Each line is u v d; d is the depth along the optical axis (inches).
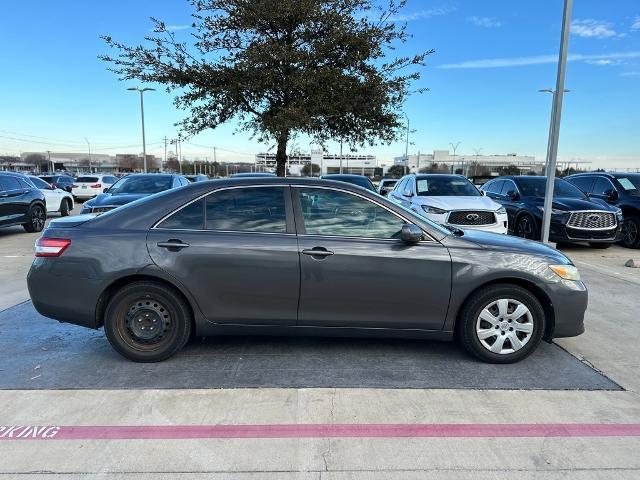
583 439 116.3
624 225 440.8
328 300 153.7
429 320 156.3
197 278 152.1
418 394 137.6
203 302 153.9
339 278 152.2
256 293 153.4
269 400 133.1
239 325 156.3
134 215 157.6
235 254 151.6
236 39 402.9
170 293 153.6
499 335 156.6
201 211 157.3
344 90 386.0
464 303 156.9
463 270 152.9
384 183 920.3
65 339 178.1
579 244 464.4
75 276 153.1
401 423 122.3
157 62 395.5
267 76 372.5
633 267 336.5
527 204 443.8
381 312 155.3
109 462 105.5
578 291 157.4
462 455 109.4
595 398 136.5
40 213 526.3
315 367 155.1
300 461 106.7
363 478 101.3
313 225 156.0
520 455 109.7
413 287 153.4
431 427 120.6
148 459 106.7
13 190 484.4
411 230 150.2
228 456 108.0
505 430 119.7
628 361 163.3
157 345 155.9
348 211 157.6
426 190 402.0
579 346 176.7
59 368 152.3
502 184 506.0
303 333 157.9
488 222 352.2
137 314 155.0
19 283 265.3
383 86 395.9
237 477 101.1
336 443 113.5
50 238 155.9
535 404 132.6
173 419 122.9
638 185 453.4
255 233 154.4
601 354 169.3
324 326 156.5
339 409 128.8
